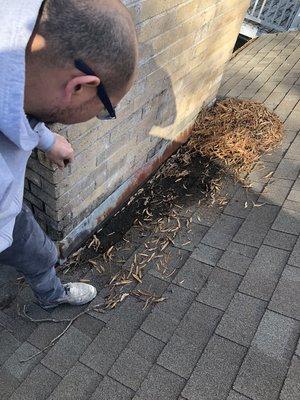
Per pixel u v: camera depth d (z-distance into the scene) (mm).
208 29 3039
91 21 873
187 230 2908
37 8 863
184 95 3297
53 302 2342
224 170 3457
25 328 2309
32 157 2100
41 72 940
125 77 1003
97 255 2793
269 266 2516
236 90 4574
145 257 2746
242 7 3449
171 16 2422
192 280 2494
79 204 2561
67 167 2193
